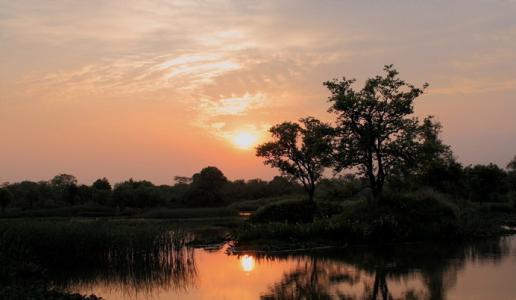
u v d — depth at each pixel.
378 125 36.16
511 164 77.94
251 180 111.12
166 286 19.14
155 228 26.30
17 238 22.55
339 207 45.72
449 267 20.61
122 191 83.31
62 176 109.94
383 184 38.59
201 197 85.62
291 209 44.16
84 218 58.22
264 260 24.61
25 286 17.45
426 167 36.81
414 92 36.06
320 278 19.22
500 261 21.95
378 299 15.49
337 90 37.28
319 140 37.44
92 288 19.08
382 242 29.83
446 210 33.44
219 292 17.47
